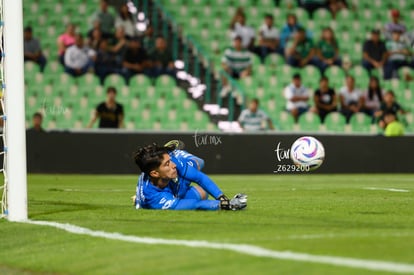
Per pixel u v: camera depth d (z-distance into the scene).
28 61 81.75
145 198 29.84
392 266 15.23
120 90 81.69
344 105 82.69
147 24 86.06
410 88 88.06
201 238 20.77
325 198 38.12
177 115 82.06
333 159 74.06
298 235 20.67
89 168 71.12
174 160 29.36
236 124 82.50
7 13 26.16
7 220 27.27
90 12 86.12
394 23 90.56
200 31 87.69
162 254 18.42
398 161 75.69
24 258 20.41
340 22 91.44
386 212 29.00
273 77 85.44
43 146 71.00
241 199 28.31
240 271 15.93
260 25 89.38
